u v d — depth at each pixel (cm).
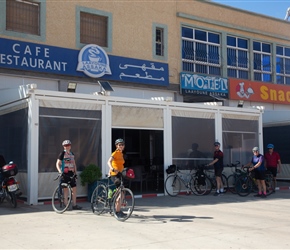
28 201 1231
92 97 1363
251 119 1800
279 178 2147
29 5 1633
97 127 1376
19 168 1298
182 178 1567
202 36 2169
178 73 2038
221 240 792
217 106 1680
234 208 1216
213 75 2186
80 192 1334
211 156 1647
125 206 996
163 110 1537
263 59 2436
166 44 2005
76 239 793
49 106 1279
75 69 1705
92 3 1783
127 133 1819
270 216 1072
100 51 1775
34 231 863
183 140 1584
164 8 2014
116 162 1003
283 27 2531
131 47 1886
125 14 1880
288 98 2498
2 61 1530
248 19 2355
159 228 898
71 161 1128
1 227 904
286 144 2120
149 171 1689
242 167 1612
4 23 1551
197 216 1060
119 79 1822
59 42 1684
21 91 1291
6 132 1389
